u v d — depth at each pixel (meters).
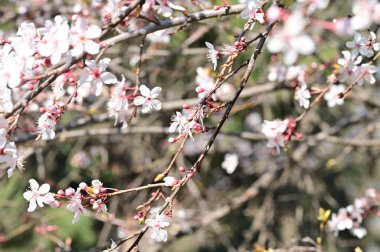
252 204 7.04
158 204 5.96
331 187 8.47
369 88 5.94
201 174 6.64
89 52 2.12
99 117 4.04
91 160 6.04
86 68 2.24
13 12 5.15
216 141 6.10
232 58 2.40
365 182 8.60
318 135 4.80
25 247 6.86
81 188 2.37
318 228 6.64
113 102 2.54
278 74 3.93
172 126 2.41
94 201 2.35
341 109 7.08
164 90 5.66
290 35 1.56
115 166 5.98
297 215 5.99
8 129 2.17
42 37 2.41
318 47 4.65
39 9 5.01
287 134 2.92
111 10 2.58
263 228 5.80
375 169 8.30
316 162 7.39
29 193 2.39
